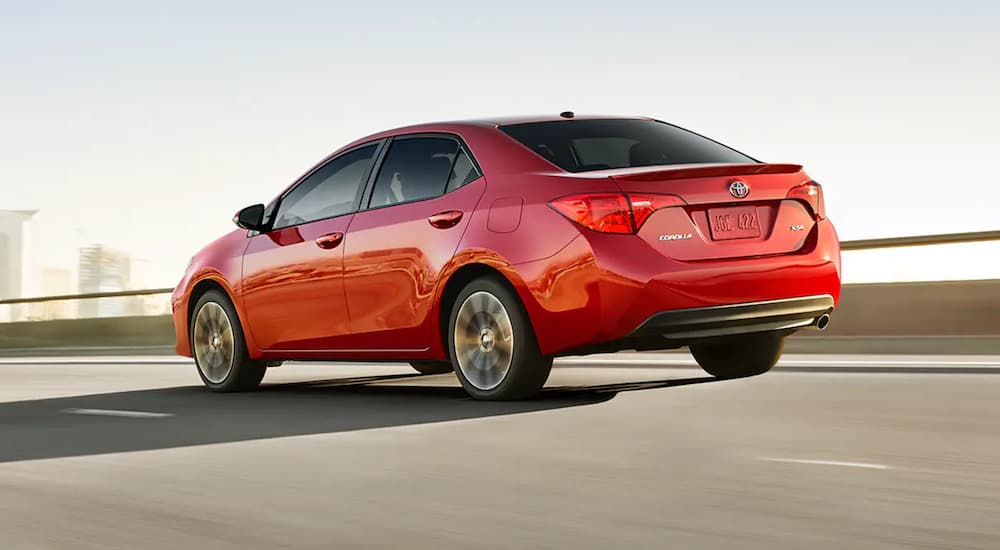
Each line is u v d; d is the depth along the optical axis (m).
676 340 7.82
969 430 6.38
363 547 4.27
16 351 27.89
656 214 7.80
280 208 9.95
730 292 7.86
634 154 8.56
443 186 8.67
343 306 9.22
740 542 4.18
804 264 8.19
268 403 9.12
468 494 5.12
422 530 4.50
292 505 5.02
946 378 8.82
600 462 5.75
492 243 8.16
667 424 6.89
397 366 13.02
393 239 8.83
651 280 7.68
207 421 7.98
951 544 4.08
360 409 8.37
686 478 5.29
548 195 7.99
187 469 5.98
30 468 6.17
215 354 10.40
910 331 14.02
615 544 4.21
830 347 14.28
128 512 4.98
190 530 4.61
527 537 4.34
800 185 8.34
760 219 8.13
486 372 8.35
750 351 9.27
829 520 4.45
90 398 10.05
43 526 4.77
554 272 7.86
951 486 4.97
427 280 8.58
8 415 8.75
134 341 26.16
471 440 6.60
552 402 8.16
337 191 9.47
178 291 10.71
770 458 5.70
